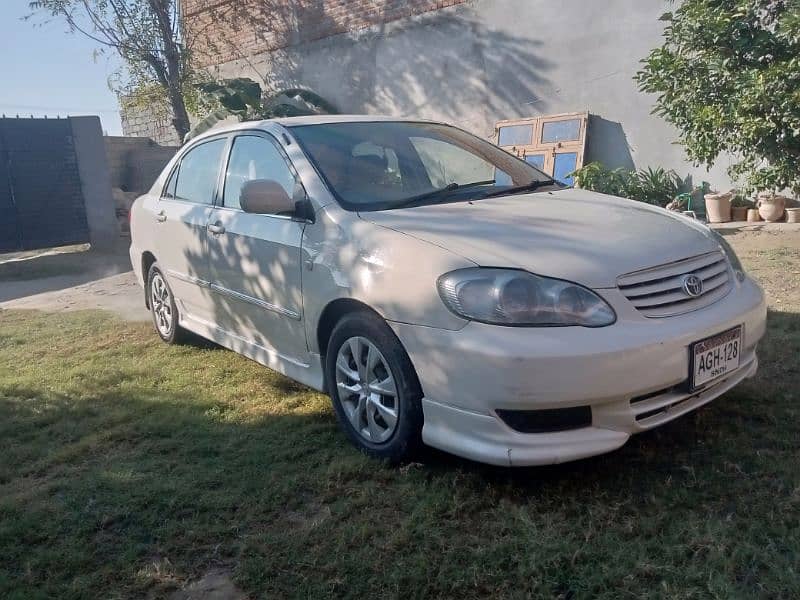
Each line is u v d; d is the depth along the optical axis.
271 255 3.98
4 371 5.38
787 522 2.68
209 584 2.62
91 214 12.87
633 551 2.56
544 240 3.14
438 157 4.33
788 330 4.79
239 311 4.46
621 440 2.88
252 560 2.69
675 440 3.40
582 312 2.82
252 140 4.52
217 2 14.95
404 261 3.16
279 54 14.23
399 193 3.89
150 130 17.78
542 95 10.48
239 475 3.35
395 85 12.33
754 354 3.48
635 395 2.85
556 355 2.73
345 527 2.86
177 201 5.29
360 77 12.84
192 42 14.47
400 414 3.21
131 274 9.88
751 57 7.14
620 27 9.54
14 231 12.32
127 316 7.04
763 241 7.69
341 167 3.96
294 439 3.72
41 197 12.49
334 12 13.03
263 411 4.16
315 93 13.66
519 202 3.79
